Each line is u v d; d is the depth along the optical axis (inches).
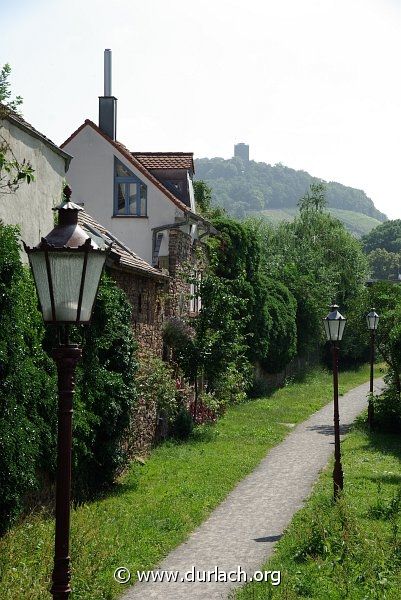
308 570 465.7
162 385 948.0
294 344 1887.3
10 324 510.0
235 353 1186.0
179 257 1173.1
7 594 379.9
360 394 1749.5
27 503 557.0
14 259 506.9
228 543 551.5
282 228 2564.0
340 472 673.0
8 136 588.7
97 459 694.5
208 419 1190.3
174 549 535.8
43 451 570.3
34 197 643.5
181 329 1102.4
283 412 1403.8
